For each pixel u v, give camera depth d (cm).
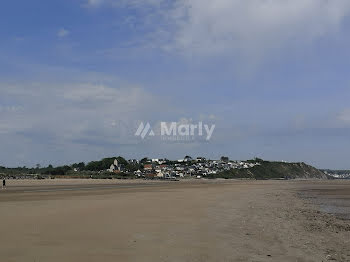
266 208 3616
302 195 6800
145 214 2662
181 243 1559
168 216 2567
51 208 3059
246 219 2550
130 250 1395
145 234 1764
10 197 4691
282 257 1359
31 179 17162
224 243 1591
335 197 6209
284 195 6631
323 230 2173
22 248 1390
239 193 6694
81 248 1409
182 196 5191
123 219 2338
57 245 1457
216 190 7694
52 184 11494
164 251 1391
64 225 2016
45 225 2006
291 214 3106
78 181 15638
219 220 2428
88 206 3281
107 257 1272
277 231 2016
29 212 2708
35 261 1195
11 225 1994
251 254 1388
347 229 2284
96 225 2038
